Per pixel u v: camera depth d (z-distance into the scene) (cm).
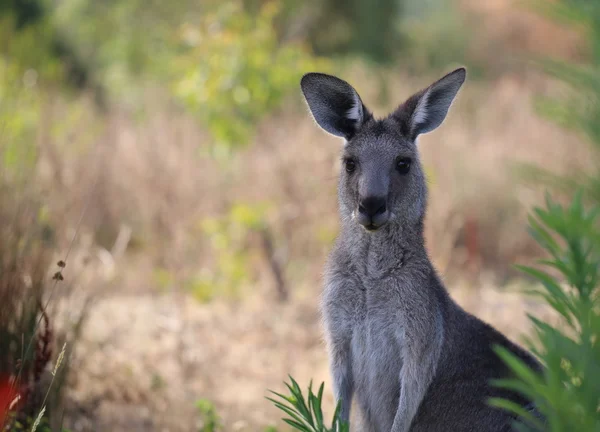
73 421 846
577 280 316
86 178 1532
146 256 1450
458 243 1591
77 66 2669
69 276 1150
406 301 676
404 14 4178
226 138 1706
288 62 1884
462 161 1655
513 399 677
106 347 1063
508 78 2275
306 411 503
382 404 703
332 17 3575
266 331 1207
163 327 1161
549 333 291
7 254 783
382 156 707
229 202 1588
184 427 884
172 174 1588
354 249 695
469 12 3338
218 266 1452
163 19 2977
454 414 689
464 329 705
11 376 726
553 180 283
